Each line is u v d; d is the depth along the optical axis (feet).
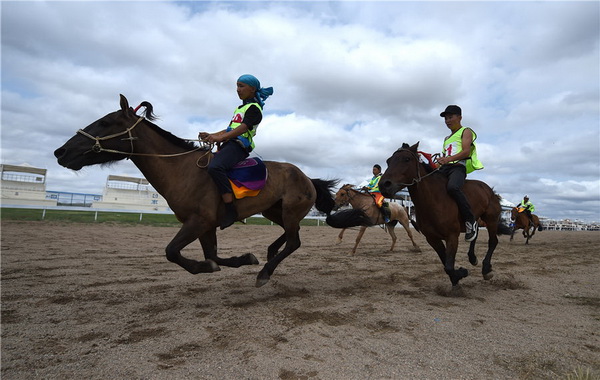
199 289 15.30
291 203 14.98
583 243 50.62
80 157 12.01
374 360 8.37
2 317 11.12
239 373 7.59
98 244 31.42
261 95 14.49
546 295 15.93
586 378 7.48
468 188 17.08
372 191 31.24
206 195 12.77
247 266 21.66
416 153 15.40
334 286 16.57
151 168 12.95
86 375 7.45
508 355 8.84
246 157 13.88
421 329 10.54
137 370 7.66
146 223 58.03
